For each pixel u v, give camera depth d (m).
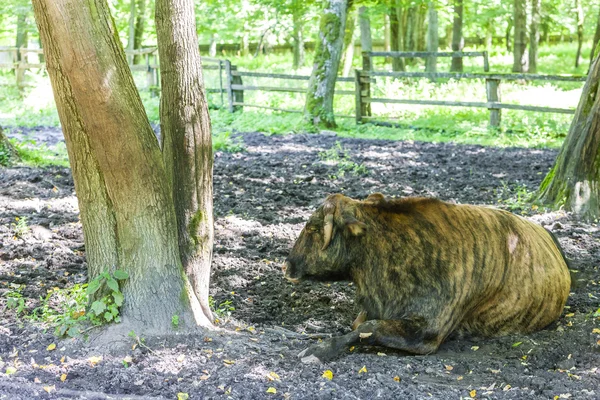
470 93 21.00
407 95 21.20
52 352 5.07
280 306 6.50
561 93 21.11
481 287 5.34
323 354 5.07
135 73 25.62
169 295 5.30
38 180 10.70
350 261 5.45
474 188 10.99
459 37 27.70
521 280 5.50
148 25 34.62
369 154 14.17
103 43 4.78
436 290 5.20
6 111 21.02
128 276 5.26
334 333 5.84
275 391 4.52
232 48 43.97
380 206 5.43
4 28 34.38
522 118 17.53
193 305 5.44
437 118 18.14
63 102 5.09
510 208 9.56
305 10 22.30
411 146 15.23
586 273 7.13
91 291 5.17
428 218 5.36
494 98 16.88
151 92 22.91
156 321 5.23
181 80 5.56
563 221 9.00
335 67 18.00
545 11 33.94
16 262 7.19
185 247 5.69
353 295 6.73
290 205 9.87
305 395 4.45
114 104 4.88
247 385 4.59
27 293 6.37
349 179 11.63
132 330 5.17
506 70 29.84
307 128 17.66
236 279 7.03
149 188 5.21
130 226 5.23
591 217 9.06
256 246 8.04
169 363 4.91
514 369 5.03
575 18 36.44
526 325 5.62
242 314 6.26
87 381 4.63
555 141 15.51
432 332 5.20
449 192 10.70
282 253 7.83
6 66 24.31
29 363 4.89
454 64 27.62
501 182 11.17
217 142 14.83
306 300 6.63
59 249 7.59
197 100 5.66
